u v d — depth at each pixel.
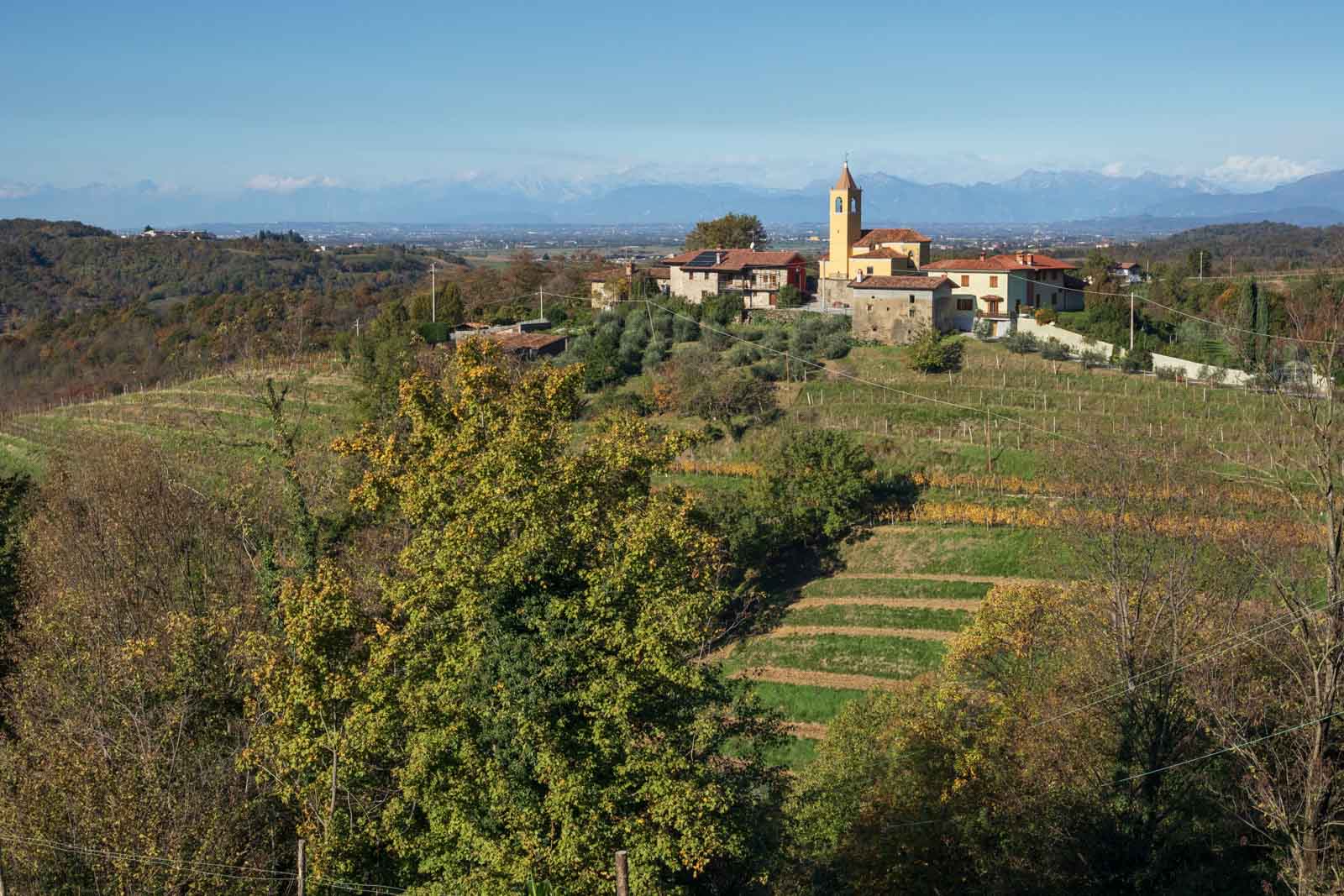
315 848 29.67
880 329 115.06
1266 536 40.94
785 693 62.75
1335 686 29.77
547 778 28.06
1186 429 79.06
